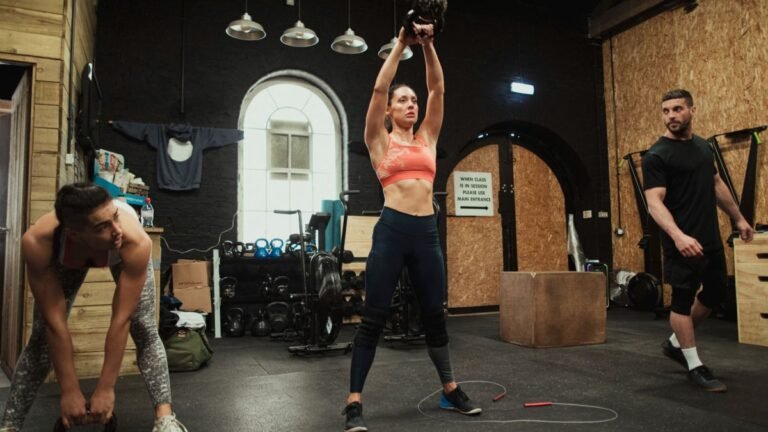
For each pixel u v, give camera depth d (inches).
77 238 53.9
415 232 77.4
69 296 67.0
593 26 291.0
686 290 102.0
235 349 156.0
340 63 240.8
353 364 76.1
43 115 120.4
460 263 264.4
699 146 103.0
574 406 87.4
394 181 78.3
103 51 203.2
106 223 52.4
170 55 213.2
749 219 216.4
